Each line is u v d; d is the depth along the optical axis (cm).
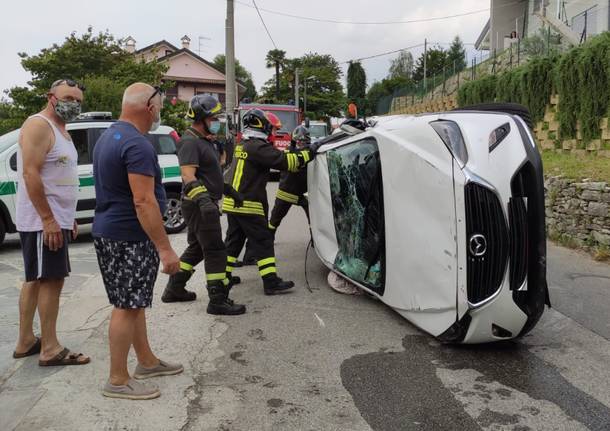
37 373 372
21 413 319
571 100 1095
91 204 844
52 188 375
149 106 334
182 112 2162
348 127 479
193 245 512
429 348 407
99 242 327
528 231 365
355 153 488
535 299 369
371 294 496
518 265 364
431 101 2719
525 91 1262
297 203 649
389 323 457
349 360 389
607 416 312
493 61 2155
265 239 541
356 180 488
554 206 802
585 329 443
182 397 339
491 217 356
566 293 541
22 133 363
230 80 2011
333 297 532
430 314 405
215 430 303
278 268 646
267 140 543
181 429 304
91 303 528
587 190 721
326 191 552
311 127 2355
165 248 324
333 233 548
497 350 402
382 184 440
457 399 333
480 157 359
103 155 321
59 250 375
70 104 377
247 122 534
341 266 529
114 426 306
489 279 362
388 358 391
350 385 353
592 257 694
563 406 323
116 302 331
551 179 809
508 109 424
